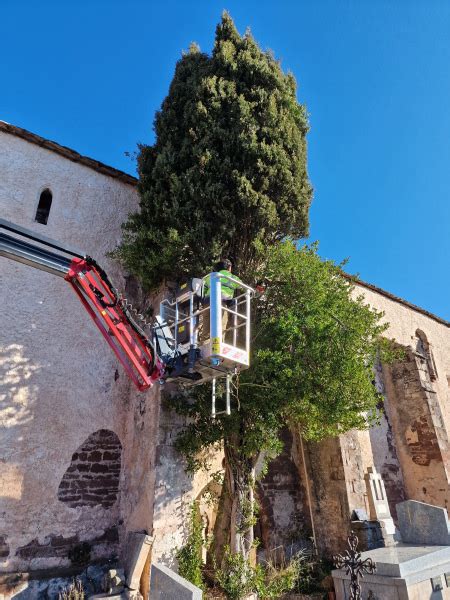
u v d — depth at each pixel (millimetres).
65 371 8750
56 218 9797
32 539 7473
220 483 9078
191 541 7629
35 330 8664
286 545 9984
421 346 17391
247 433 7770
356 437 10875
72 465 8289
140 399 8984
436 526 8797
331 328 7422
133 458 8625
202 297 6012
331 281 8508
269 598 7723
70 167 10445
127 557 7492
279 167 9047
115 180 11094
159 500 7566
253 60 9883
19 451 7801
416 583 6781
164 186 9273
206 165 8875
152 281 9328
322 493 10328
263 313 8500
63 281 9359
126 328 5523
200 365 5457
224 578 7332
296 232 9484
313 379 7273
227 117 9391
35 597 7109
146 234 8953
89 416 8773
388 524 9523
